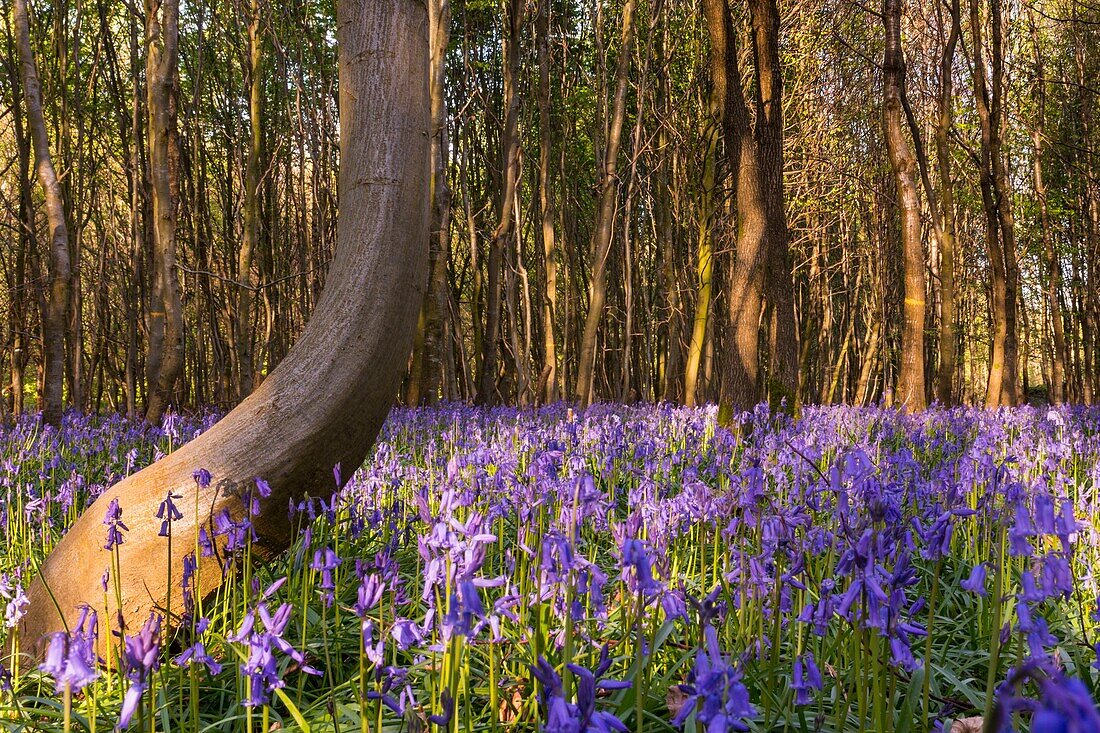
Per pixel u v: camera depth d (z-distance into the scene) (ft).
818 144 84.89
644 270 84.94
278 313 69.31
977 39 59.21
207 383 74.54
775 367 33.47
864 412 43.01
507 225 58.08
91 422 39.09
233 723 10.52
